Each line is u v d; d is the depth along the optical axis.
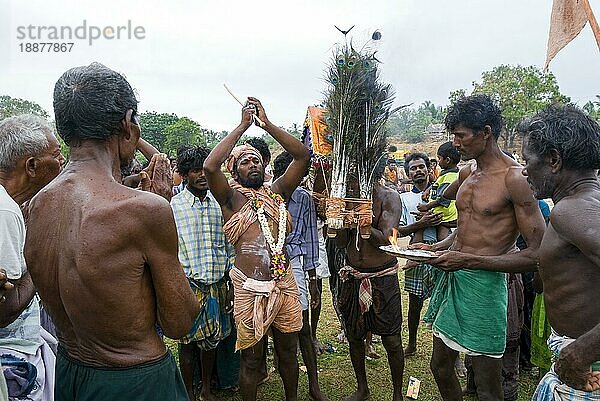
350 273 4.13
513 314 3.97
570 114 2.26
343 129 3.76
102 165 1.82
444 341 3.34
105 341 1.75
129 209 1.69
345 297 4.20
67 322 1.81
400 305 4.13
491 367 3.23
